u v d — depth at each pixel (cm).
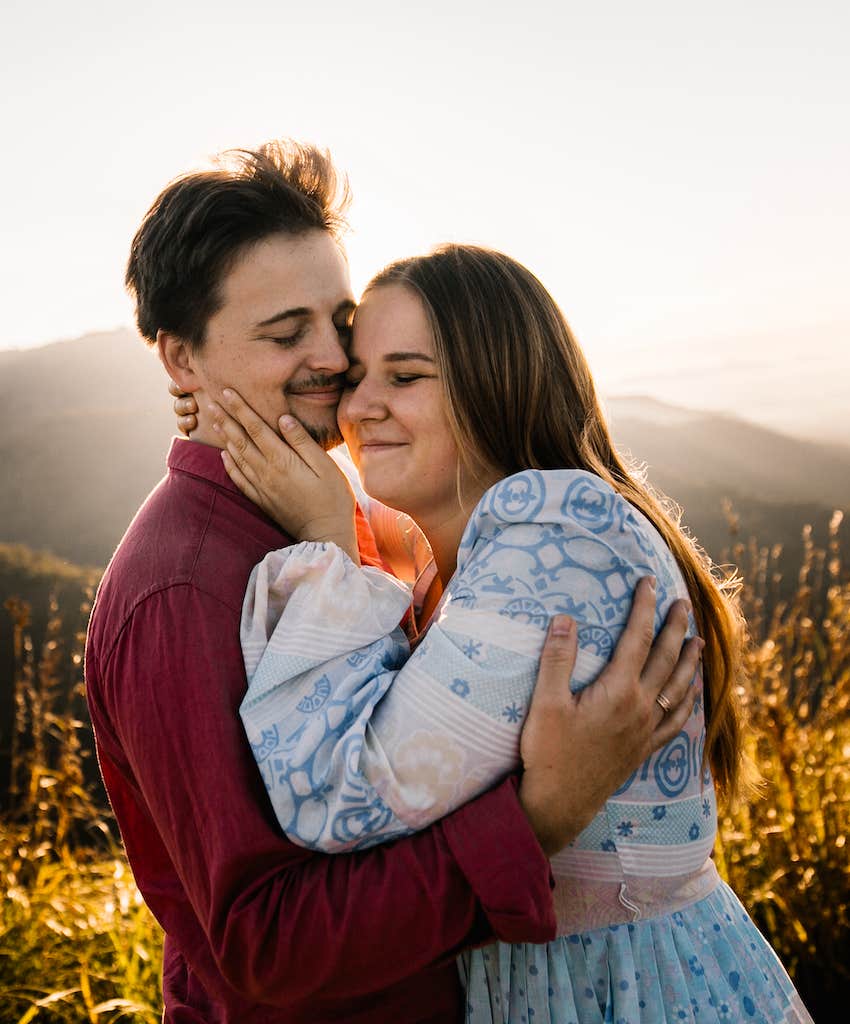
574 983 153
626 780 152
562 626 142
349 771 136
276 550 168
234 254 170
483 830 137
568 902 153
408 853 138
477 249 176
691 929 160
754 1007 160
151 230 177
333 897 137
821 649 353
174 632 152
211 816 143
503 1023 154
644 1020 151
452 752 139
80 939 318
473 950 158
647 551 155
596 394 186
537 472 151
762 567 386
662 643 152
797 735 332
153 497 176
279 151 182
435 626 148
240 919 139
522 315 171
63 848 366
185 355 179
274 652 148
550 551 147
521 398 169
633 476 190
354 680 146
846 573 380
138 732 151
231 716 147
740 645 191
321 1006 153
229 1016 159
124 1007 276
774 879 307
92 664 167
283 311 171
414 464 172
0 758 444
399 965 138
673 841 157
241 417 172
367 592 154
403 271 174
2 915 325
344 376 181
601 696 141
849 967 302
